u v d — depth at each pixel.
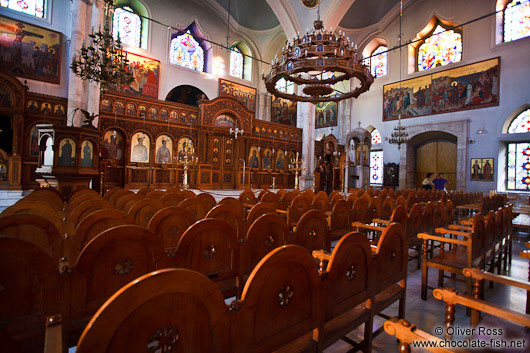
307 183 18.95
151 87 19.66
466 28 17.64
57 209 3.83
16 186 12.97
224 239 2.50
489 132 16.56
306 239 3.32
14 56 15.02
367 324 2.31
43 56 15.78
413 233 4.71
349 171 20.48
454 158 19.36
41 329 1.52
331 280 1.90
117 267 1.87
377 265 2.37
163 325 1.10
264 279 1.43
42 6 16.11
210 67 22.88
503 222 4.74
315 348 1.82
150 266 2.03
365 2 20.31
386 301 2.53
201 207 4.52
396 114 20.78
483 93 16.84
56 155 6.64
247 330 1.39
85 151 7.23
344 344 2.65
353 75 8.34
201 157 16.92
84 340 0.90
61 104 14.56
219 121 18.11
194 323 1.18
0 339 0.75
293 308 1.63
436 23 19.47
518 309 3.40
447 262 3.52
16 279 1.43
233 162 18.41
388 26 21.56
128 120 14.74
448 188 19.42
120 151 14.88
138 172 15.10
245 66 25.55
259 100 25.59
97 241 1.74
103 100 14.05
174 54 21.41
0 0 14.87
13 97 13.09
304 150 19.41
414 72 20.17
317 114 26.61
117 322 0.97
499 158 16.25
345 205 5.17
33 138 13.80
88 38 12.92
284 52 8.12
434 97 18.88
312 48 7.62
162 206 3.82
